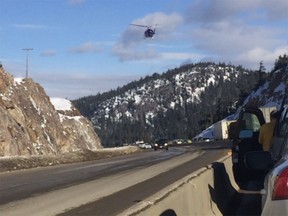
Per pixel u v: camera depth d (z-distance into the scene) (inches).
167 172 904.9
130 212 257.8
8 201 578.2
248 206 458.3
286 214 168.6
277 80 4220.0
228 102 6565.0
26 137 1761.8
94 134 2918.3
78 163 1485.0
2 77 1871.3
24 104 1962.4
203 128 6983.3
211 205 409.1
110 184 733.9
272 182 180.9
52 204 541.0
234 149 628.4
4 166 1179.9
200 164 1053.8
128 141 7578.7
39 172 1088.8
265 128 458.0
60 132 2252.7
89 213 461.1
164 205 280.5
